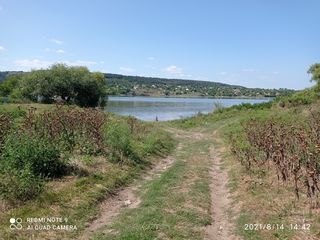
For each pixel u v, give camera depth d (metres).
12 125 17.19
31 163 11.96
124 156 17.09
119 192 13.12
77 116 18.70
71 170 13.41
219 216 10.77
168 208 10.95
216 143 25.84
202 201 11.77
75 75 69.06
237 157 17.97
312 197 11.05
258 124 23.14
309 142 14.45
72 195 11.17
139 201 12.16
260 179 13.73
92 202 11.20
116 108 85.62
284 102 43.75
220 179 15.22
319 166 11.61
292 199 11.06
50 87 67.00
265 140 16.36
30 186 10.48
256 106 48.84
